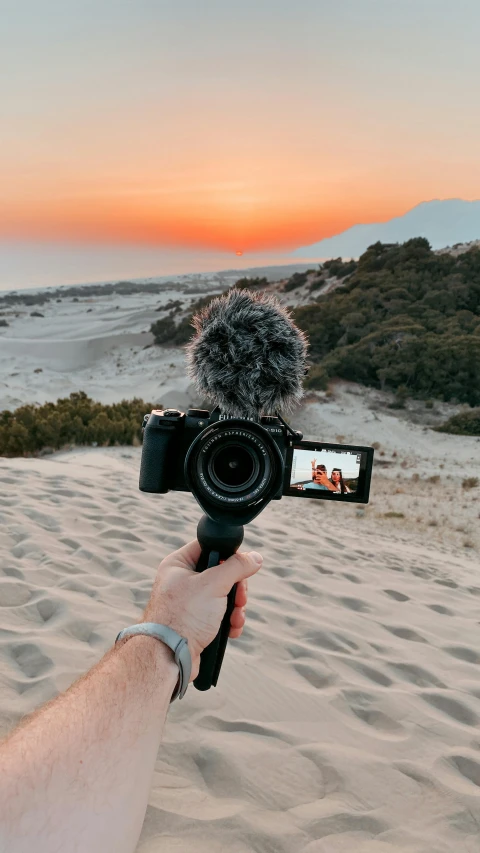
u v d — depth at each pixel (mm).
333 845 1714
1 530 4320
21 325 109188
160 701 653
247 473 1001
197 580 819
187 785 1888
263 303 1311
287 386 1326
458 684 3070
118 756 565
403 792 2023
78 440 15375
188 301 108125
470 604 4781
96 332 96875
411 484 19484
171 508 6016
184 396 43812
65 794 511
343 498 1378
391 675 3053
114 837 522
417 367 41875
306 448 1368
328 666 2992
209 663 1127
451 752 2334
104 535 4605
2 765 506
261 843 1662
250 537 5645
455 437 34281
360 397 41438
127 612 3168
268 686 2654
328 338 50000
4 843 464
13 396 46812
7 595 3154
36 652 2549
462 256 59406
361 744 2330
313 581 4586
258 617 3537
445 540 10789
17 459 8391
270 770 2031
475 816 1926
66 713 584
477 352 40500
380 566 5711
